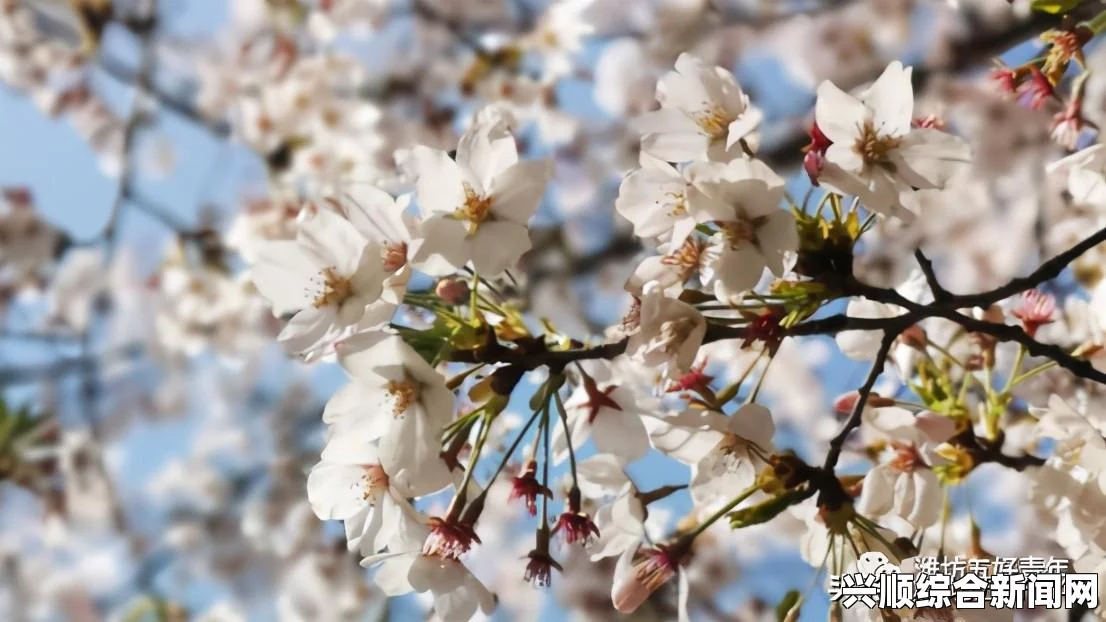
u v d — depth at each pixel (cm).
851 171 108
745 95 110
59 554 190
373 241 109
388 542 109
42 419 183
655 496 112
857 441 123
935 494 111
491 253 108
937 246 177
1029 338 110
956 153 109
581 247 183
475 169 108
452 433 108
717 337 108
